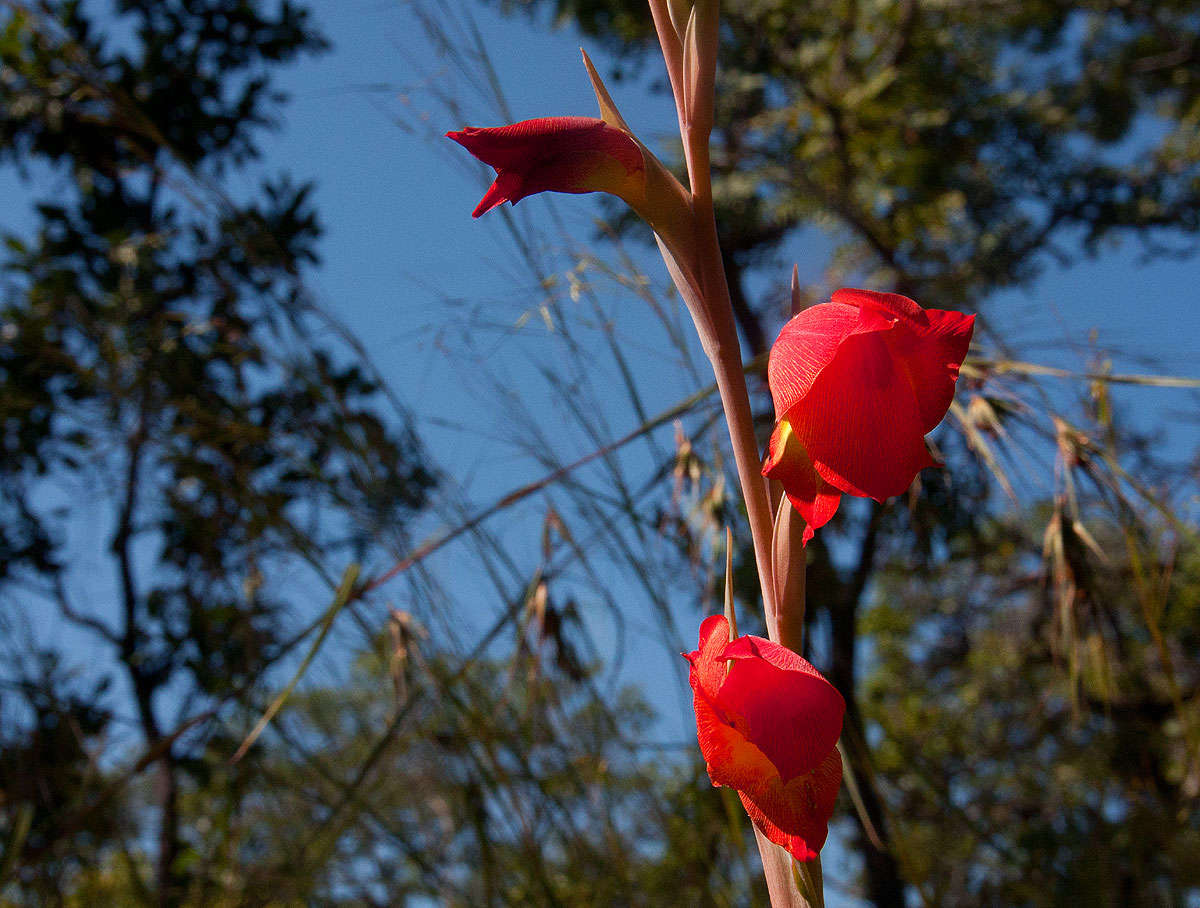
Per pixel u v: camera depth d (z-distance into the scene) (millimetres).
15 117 1744
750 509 554
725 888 842
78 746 1226
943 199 3473
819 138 3268
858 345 513
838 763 519
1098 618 883
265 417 1255
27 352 1517
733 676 511
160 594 1587
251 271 1381
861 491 508
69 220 1751
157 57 1845
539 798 895
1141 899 1065
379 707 1192
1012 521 1273
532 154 553
